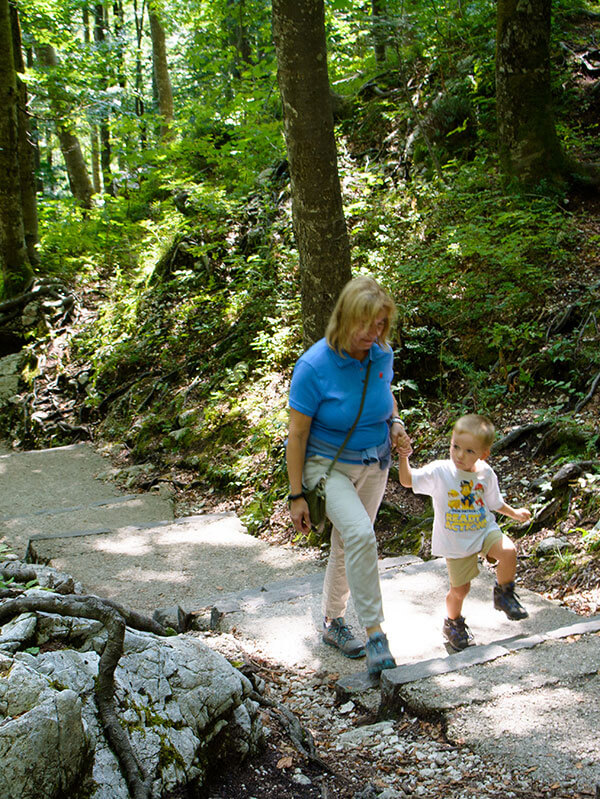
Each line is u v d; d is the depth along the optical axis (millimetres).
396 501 6328
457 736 2861
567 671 3211
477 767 2695
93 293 13445
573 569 4742
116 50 17656
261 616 4418
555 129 8891
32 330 12758
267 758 2857
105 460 9703
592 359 6359
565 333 6859
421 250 8438
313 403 3408
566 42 11414
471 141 10547
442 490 3723
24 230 13633
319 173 5918
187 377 10281
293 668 3836
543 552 5043
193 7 18734
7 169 12953
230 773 2729
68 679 2373
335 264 6129
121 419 10508
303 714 3391
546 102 8773
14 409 11719
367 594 3439
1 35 12430
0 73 12594
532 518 5371
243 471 7777
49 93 16047
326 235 6062
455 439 3662
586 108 10344
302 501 3521
